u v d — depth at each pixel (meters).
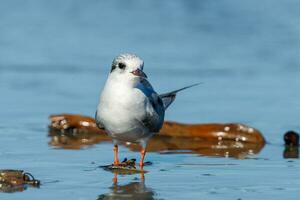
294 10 26.67
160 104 11.96
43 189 9.80
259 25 25.25
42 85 18.70
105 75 19.78
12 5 26.25
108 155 12.48
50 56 21.41
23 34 23.66
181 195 9.55
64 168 11.27
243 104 17.02
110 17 25.70
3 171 10.15
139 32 24.44
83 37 23.67
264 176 10.78
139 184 10.19
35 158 12.01
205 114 16.06
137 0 26.95
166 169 11.33
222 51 22.56
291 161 12.08
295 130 14.88
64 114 14.83
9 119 15.43
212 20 25.62
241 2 26.86
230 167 11.50
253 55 22.28
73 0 26.80
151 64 20.84
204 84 19.08
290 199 9.34
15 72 19.80
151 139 14.19
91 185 10.10
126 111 11.27
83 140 13.91
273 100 17.45
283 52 22.47
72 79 19.33
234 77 19.86
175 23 25.28
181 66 20.70
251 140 13.98
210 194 9.60
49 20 25.23
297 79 19.75
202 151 13.06
